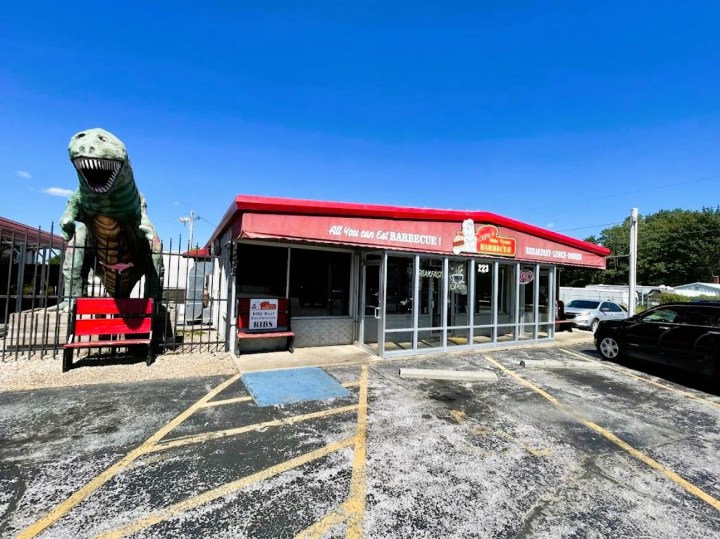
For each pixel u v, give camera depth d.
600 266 13.17
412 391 5.93
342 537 2.60
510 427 4.65
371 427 4.48
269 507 2.90
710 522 2.91
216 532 2.60
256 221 7.23
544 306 12.16
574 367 8.00
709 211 51.69
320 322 9.39
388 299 9.53
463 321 11.17
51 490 3.03
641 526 2.83
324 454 3.79
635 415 5.22
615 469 3.69
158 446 3.84
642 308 27.53
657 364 8.55
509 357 9.05
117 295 8.00
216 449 3.82
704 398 6.07
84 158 5.80
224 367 7.02
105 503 2.88
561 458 3.88
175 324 8.31
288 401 5.28
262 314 8.38
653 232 52.59
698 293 37.53
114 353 7.78
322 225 7.82
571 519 2.89
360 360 7.99
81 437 3.98
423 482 3.33
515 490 3.26
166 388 5.71
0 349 7.79
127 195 6.89
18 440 3.88
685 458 3.96
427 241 9.10
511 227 10.74
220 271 11.44
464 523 2.79
